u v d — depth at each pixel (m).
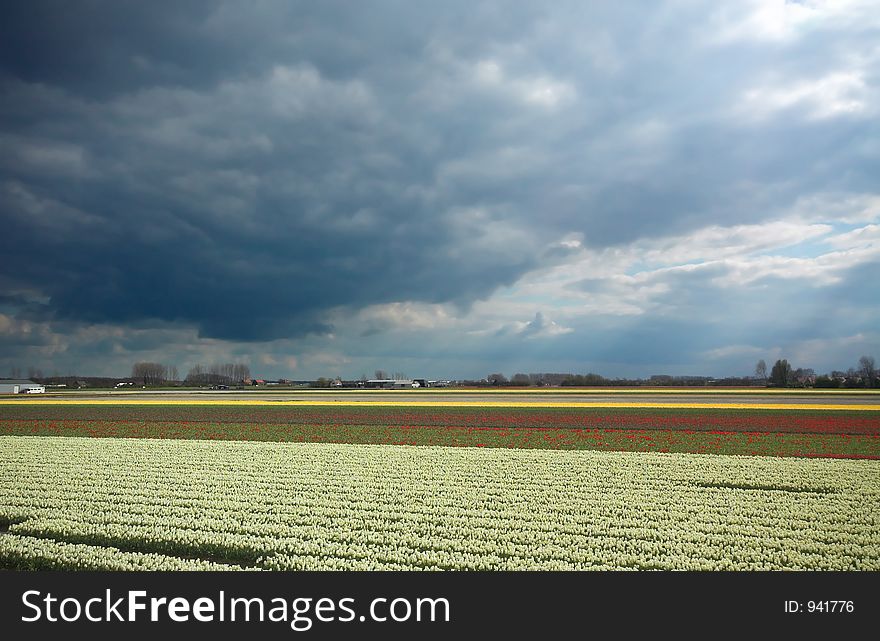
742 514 15.38
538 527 14.27
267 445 28.73
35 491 18.17
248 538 13.44
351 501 16.95
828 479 19.91
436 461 23.86
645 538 13.54
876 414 44.31
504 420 41.00
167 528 14.23
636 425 37.44
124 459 24.53
